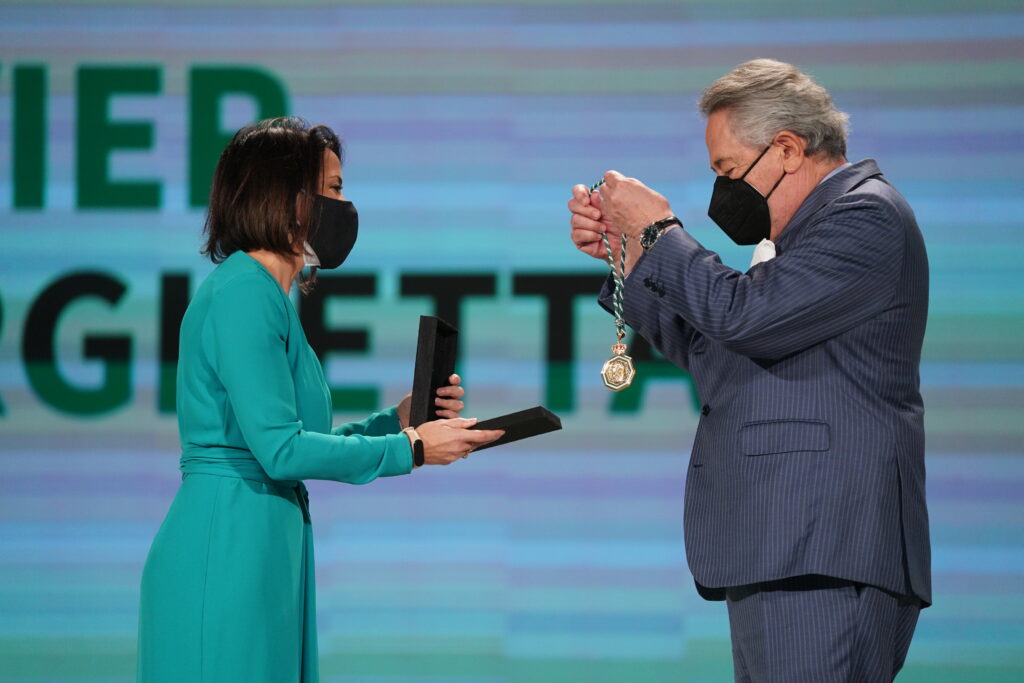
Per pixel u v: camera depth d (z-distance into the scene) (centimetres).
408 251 1424
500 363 1408
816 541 651
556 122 1425
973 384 1357
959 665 1339
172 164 1440
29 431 1415
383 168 1432
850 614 654
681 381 1391
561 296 1412
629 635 1369
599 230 782
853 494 655
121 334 1426
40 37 1445
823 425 664
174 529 666
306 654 712
